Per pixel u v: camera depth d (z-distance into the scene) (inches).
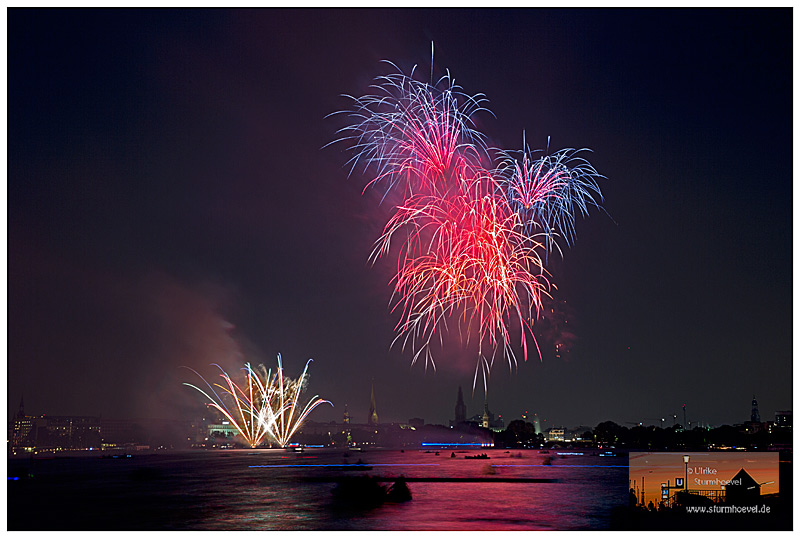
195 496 3870.6
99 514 3061.0
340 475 5846.5
